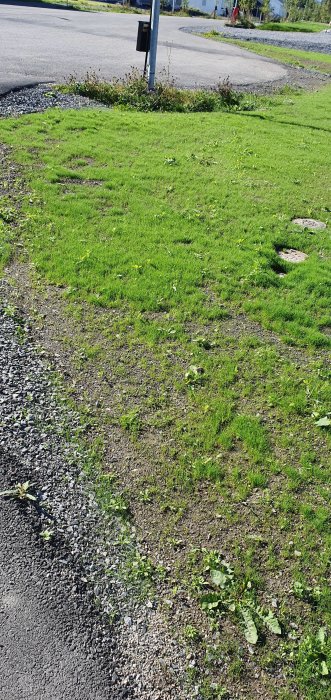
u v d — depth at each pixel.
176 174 9.47
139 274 6.43
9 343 5.10
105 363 5.10
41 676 2.84
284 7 76.00
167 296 6.13
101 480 4.00
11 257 6.45
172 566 3.54
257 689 3.01
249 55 26.44
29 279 6.14
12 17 25.22
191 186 9.08
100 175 8.84
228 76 19.45
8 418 4.30
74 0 41.31
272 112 15.61
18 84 12.77
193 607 3.33
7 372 4.76
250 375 5.20
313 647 3.21
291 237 7.91
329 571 3.62
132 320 5.70
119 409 4.63
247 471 4.23
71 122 11.08
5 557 3.35
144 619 3.22
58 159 9.16
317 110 16.64
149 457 4.25
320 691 3.04
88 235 7.07
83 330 5.48
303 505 4.01
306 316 6.14
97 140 10.43
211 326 5.82
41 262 6.39
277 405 4.90
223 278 6.60
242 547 3.70
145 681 2.96
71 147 9.77
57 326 5.49
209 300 6.22
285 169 10.66
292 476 4.22
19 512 3.63
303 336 5.87
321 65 27.00
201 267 6.73
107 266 6.47
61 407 4.55
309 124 14.75
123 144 10.52
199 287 6.43
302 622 3.33
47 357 5.07
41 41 19.53
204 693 2.95
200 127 12.64
